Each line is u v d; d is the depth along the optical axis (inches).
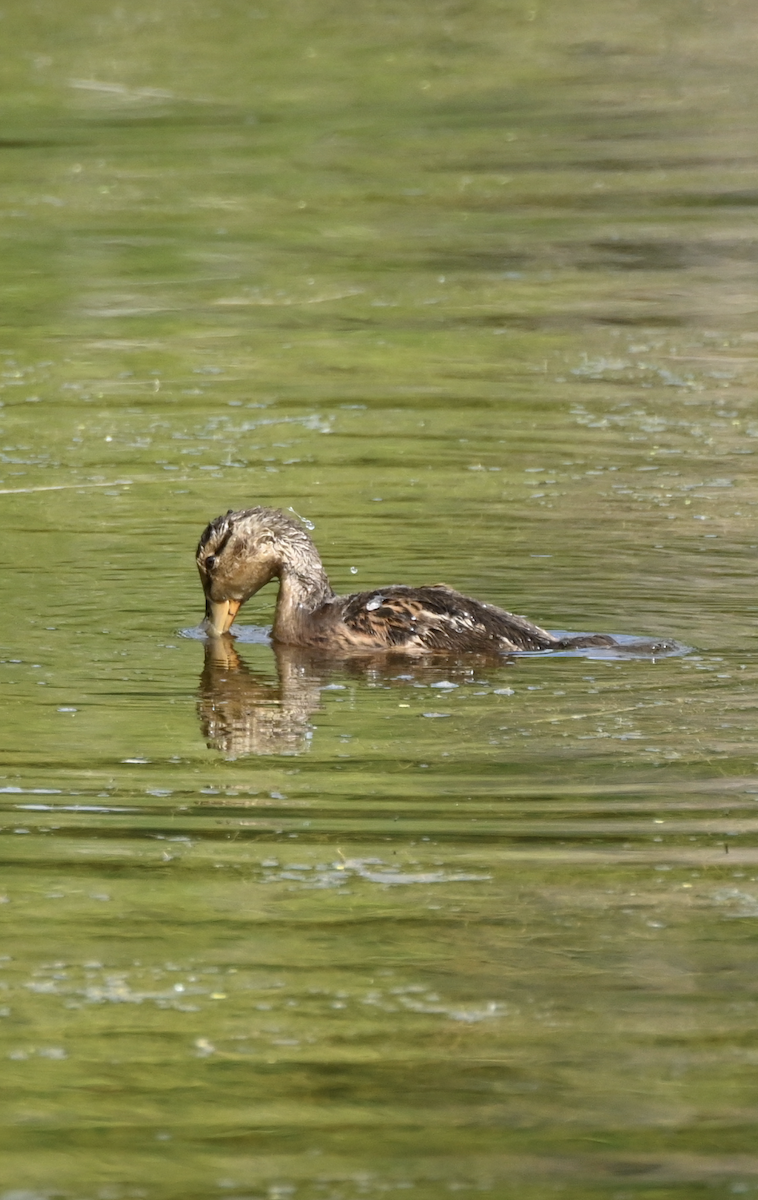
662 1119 301.6
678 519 671.1
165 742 463.5
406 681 516.1
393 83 1467.8
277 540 562.6
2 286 1039.0
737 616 563.5
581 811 416.8
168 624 568.7
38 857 393.7
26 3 1753.2
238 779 436.8
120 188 1218.6
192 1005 336.8
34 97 1416.1
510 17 1701.5
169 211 1176.8
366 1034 326.6
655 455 765.9
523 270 1080.8
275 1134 297.1
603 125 1360.7
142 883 382.9
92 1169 288.4
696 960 351.3
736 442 784.9
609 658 528.1
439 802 422.0
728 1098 307.0
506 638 536.1
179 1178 286.7
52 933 361.1
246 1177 286.0
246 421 821.2
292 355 931.3
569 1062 317.7
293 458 761.6
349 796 427.2
